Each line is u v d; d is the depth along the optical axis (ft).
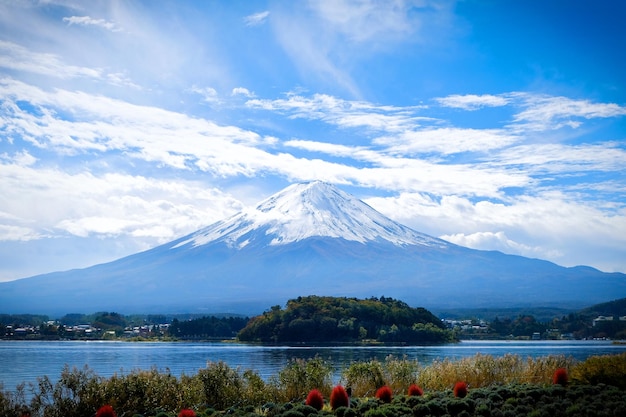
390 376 150.51
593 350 501.97
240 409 117.70
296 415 106.32
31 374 278.46
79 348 607.37
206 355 453.58
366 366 148.87
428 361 337.52
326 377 146.00
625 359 135.85
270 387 135.85
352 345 607.37
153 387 118.32
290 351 501.97
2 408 104.63
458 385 124.98
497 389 124.36
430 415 107.86
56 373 283.79
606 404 106.32
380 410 107.55
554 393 122.62
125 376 120.98
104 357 439.22
